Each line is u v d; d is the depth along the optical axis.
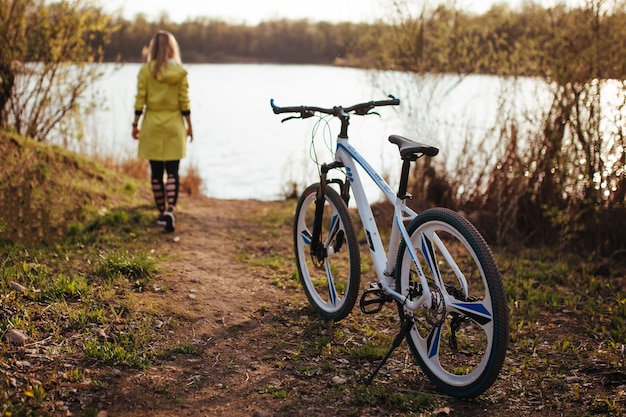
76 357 3.47
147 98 6.61
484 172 7.19
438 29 7.86
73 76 8.55
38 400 2.98
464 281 3.26
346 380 3.48
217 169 14.35
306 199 4.70
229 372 3.56
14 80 8.12
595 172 6.18
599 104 6.05
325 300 4.85
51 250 5.33
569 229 6.31
